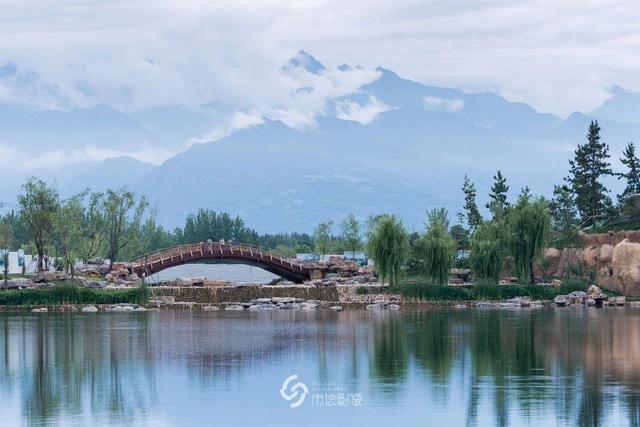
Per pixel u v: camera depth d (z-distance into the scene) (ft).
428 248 635.66
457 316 547.49
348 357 379.96
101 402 298.56
